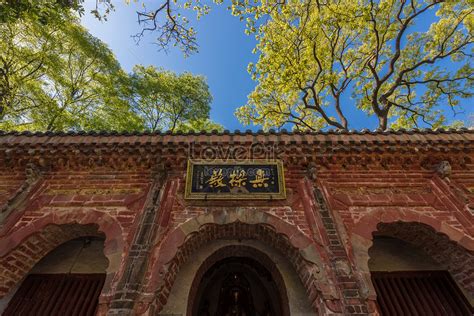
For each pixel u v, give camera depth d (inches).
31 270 230.5
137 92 641.0
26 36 474.6
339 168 242.2
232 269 280.1
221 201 222.8
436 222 207.8
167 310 199.6
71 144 235.1
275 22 523.8
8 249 194.9
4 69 460.4
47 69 513.7
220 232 222.8
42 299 217.6
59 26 489.1
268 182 229.0
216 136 250.2
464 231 202.4
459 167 239.1
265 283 270.1
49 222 208.5
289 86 551.2
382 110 560.4
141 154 237.5
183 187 231.1
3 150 231.1
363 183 233.9
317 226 206.8
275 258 227.9
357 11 478.9
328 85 597.0
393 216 212.5
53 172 239.5
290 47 534.0
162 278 181.5
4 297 207.6
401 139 238.2
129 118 612.4
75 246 248.8
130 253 189.0
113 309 163.2
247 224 210.5
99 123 572.7
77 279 229.3
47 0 260.8
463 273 211.5
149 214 210.1
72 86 552.1
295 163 243.1
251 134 252.4
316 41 544.4
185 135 252.1
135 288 171.8
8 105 462.6
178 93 700.0
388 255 241.3
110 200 224.4
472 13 468.8
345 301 168.1
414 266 233.6
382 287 223.1
